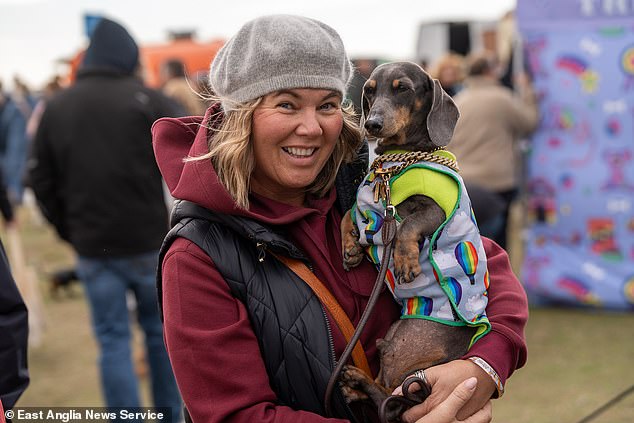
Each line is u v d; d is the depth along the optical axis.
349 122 1.96
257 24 1.78
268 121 1.78
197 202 1.79
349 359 1.87
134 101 4.10
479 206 4.96
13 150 11.52
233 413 1.69
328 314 1.82
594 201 6.05
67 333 6.21
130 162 4.04
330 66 1.78
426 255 1.88
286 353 1.77
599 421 3.95
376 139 2.08
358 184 2.04
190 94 6.49
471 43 10.93
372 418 1.93
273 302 1.78
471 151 6.14
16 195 11.62
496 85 6.25
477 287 1.89
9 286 2.08
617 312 6.09
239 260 1.79
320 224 1.93
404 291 1.90
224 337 1.72
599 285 6.07
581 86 5.95
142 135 4.10
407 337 1.90
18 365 2.10
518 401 4.31
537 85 6.12
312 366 1.77
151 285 4.12
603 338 5.41
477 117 6.09
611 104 5.88
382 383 1.91
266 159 1.82
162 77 8.14
